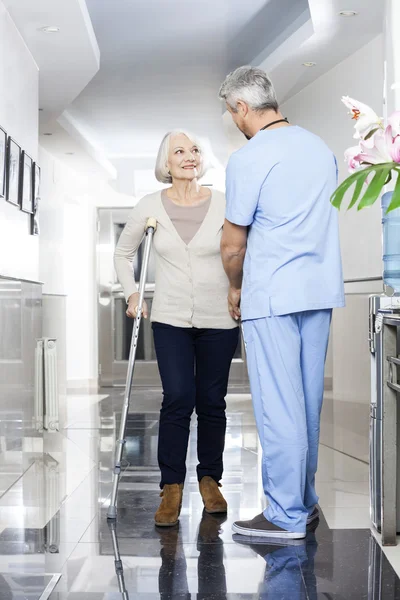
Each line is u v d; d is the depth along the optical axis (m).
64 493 3.63
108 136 8.77
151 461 4.46
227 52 5.93
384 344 2.76
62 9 4.50
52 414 5.18
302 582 2.33
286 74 5.57
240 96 2.82
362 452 4.55
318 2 4.30
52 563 2.54
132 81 6.64
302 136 2.77
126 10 5.05
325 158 2.78
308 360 2.84
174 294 3.09
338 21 4.59
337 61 5.28
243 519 3.04
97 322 9.92
